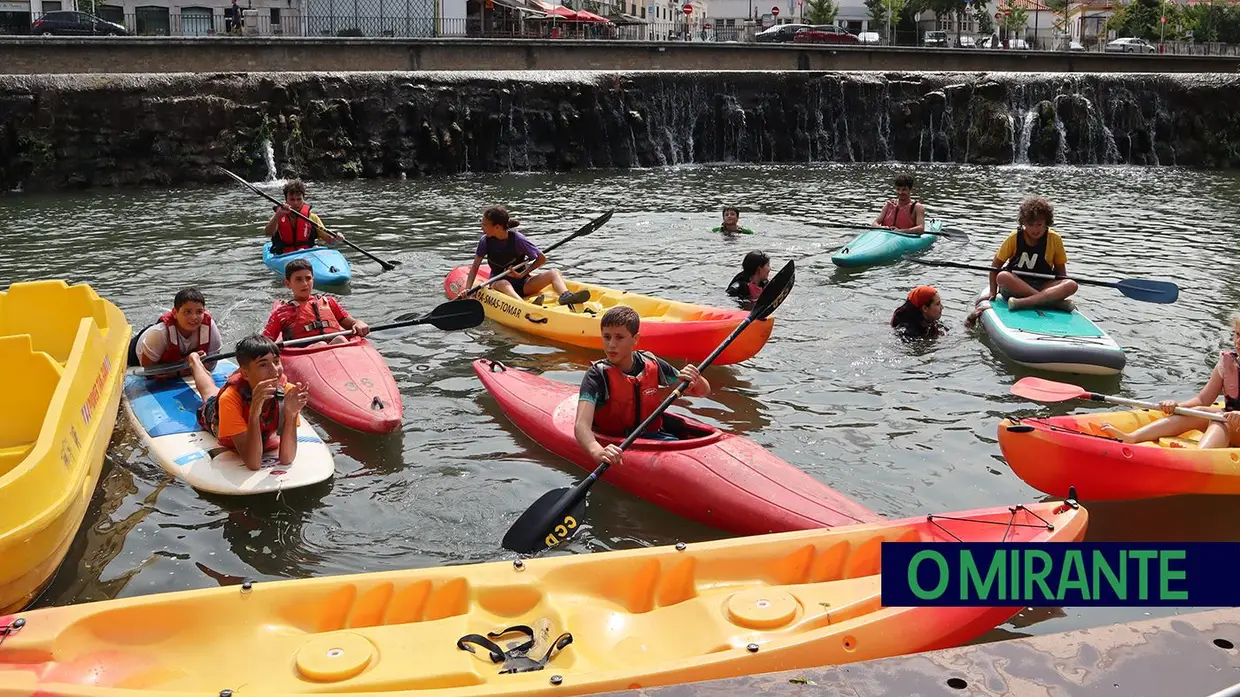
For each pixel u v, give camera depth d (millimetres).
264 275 10195
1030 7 73188
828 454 5508
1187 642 2752
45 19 28344
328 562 4402
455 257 11352
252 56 23047
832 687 2613
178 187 18844
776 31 41625
